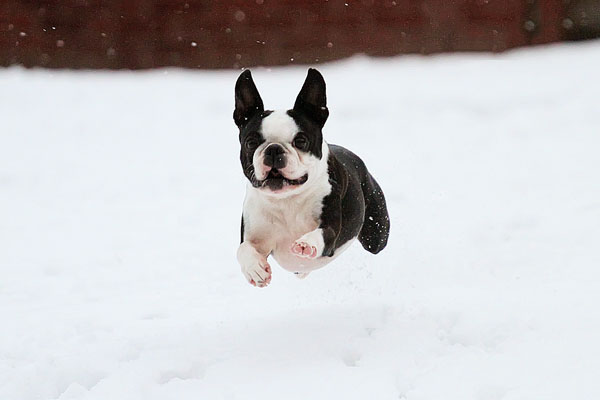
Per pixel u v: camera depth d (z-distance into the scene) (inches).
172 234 570.6
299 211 324.5
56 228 603.8
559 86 1010.1
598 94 946.7
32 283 474.0
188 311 394.9
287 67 1407.5
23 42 1395.2
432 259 441.1
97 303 425.7
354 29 1434.5
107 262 509.7
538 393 253.6
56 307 423.2
